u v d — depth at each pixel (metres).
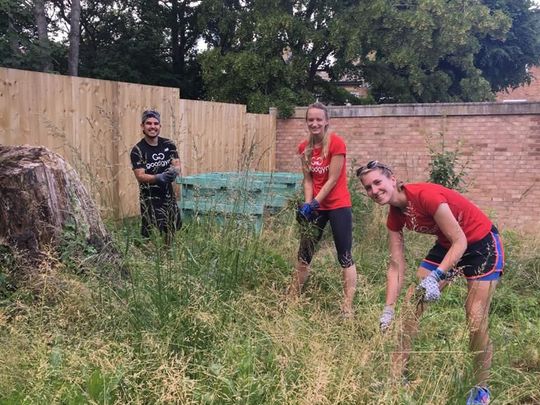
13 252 3.48
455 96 17.16
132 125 7.11
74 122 6.17
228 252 3.49
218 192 4.82
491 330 3.30
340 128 10.25
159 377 2.22
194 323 2.71
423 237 5.96
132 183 7.09
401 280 3.18
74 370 2.28
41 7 14.11
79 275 3.31
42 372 2.23
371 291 3.60
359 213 6.67
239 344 2.63
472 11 14.06
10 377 2.32
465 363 2.65
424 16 13.61
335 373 2.31
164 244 3.57
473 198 9.15
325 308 3.34
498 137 8.91
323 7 14.75
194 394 2.20
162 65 19.09
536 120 8.62
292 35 14.38
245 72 14.06
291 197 5.45
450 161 6.88
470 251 2.87
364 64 15.87
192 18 18.89
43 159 3.86
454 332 3.04
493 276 2.85
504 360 3.05
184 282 3.05
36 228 3.60
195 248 3.58
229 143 9.58
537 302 4.52
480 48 17.23
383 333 2.63
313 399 2.08
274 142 11.11
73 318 2.80
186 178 6.05
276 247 4.57
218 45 19.27
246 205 4.28
